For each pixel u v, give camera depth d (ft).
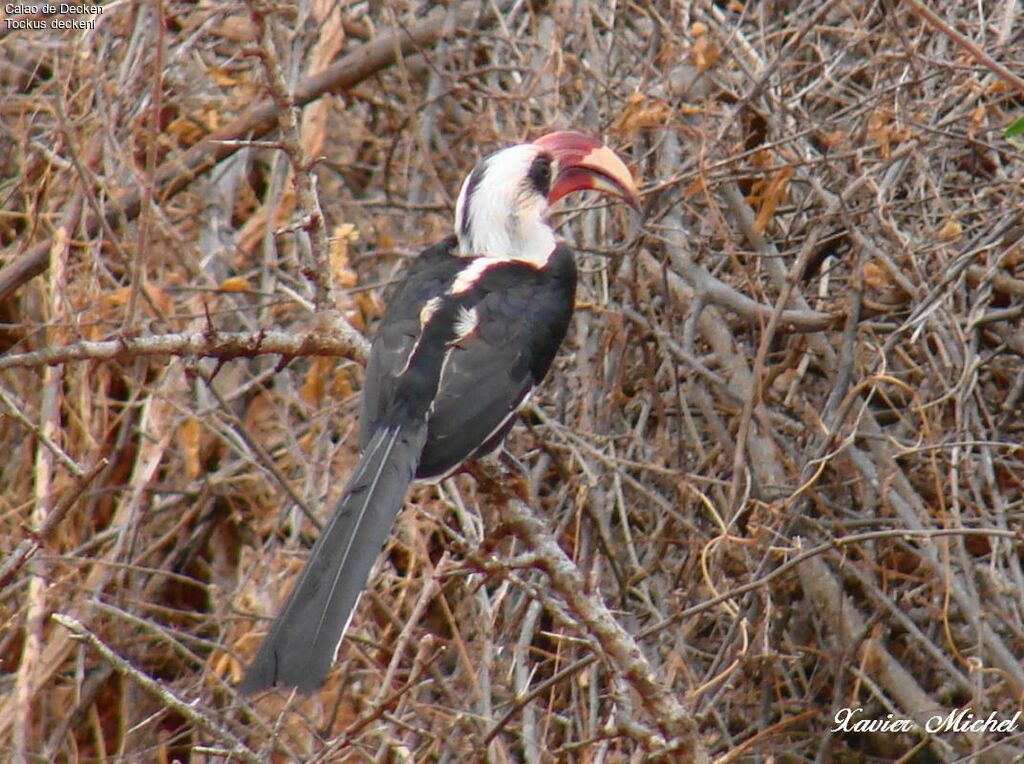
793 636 36.50
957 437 32.91
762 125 38.17
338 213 41.52
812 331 35.35
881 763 35.68
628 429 36.78
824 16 39.70
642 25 42.04
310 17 43.37
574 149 32.78
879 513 34.47
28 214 38.83
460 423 27.32
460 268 30.42
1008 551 32.22
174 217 41.34
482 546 26.45
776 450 34.45
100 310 36.94
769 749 32.63
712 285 36.40
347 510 25.72
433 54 43.60
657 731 30.14
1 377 39.55
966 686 31.32
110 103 39.01
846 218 34.01
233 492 37.76
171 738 35.40
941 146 36.47
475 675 31.55
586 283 37.91
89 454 35.96
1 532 37.14
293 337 27.30
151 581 37.06
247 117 40.40
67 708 35.76
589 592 25.53
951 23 37.45
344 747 28.81
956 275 33.81
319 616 23.99
